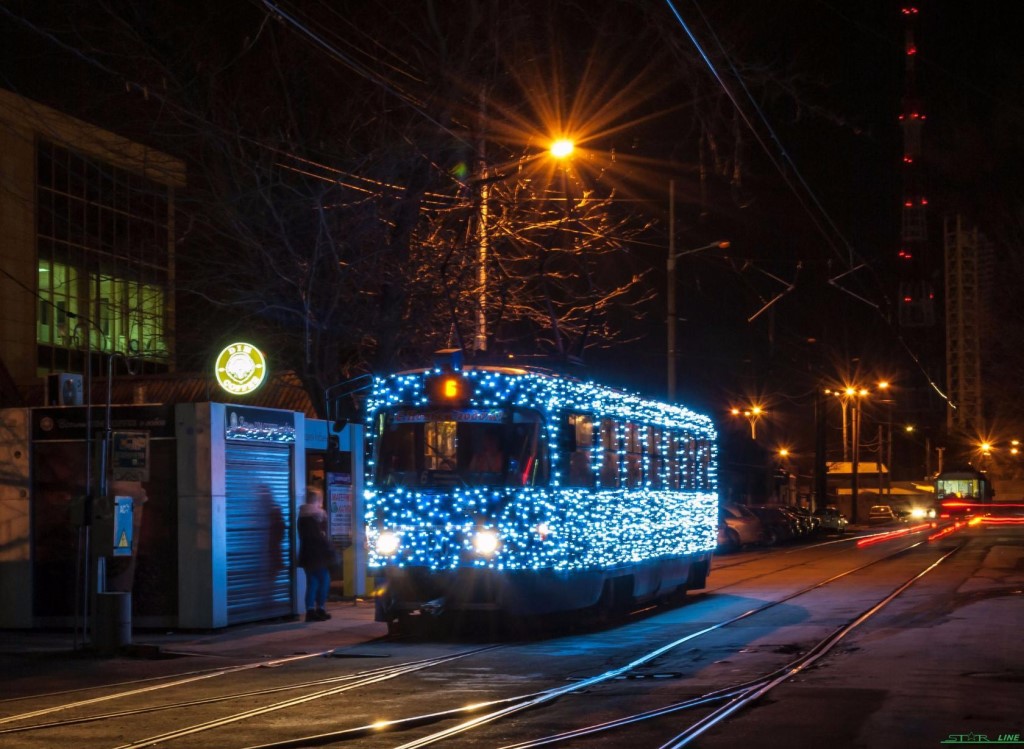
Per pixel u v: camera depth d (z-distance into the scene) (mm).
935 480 78562
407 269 23984
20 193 34656
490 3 23000
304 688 11656
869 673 11883
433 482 15883
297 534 18875
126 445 15148
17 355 34875
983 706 9969
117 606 14453
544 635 16422
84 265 35188
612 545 17875
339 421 18078
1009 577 24844
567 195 25203
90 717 10172
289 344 24922
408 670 12812
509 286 25250
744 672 12188
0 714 10391
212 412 16828
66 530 17234
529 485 15758
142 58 22500
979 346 112250
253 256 23641
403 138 22891
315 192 22734
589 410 17391
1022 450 111438
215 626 16703
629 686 11414
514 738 8922
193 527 16781
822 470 67750
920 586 23078
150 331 34656
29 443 17359
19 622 17188
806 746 8500
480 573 15453
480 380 16125
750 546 47250
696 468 23141
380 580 15938
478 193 23859
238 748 8711
